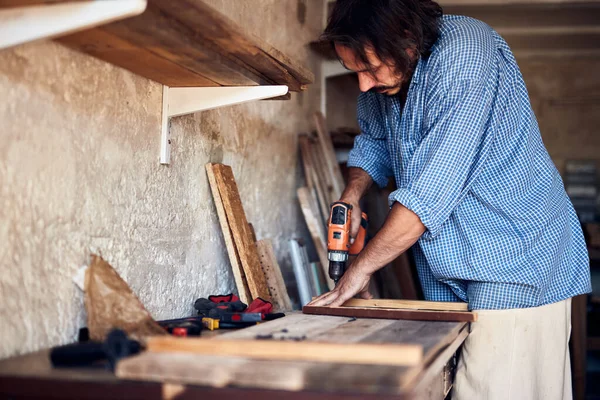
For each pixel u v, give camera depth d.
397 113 2.10
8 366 1.21
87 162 1.58
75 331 1.53
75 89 1.52
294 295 3.32
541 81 6.50
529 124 2.03
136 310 1.46
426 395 1.44
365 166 2.48
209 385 1.05
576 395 4.30
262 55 1.62
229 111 2.53
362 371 1.03
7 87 1.30
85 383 1.09
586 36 5.55
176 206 2.06
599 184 6.35
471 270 2.01
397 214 1.86
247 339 1.33
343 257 2.17
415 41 1.84
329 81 4.21
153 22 1.27
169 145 1.99
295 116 3.48
